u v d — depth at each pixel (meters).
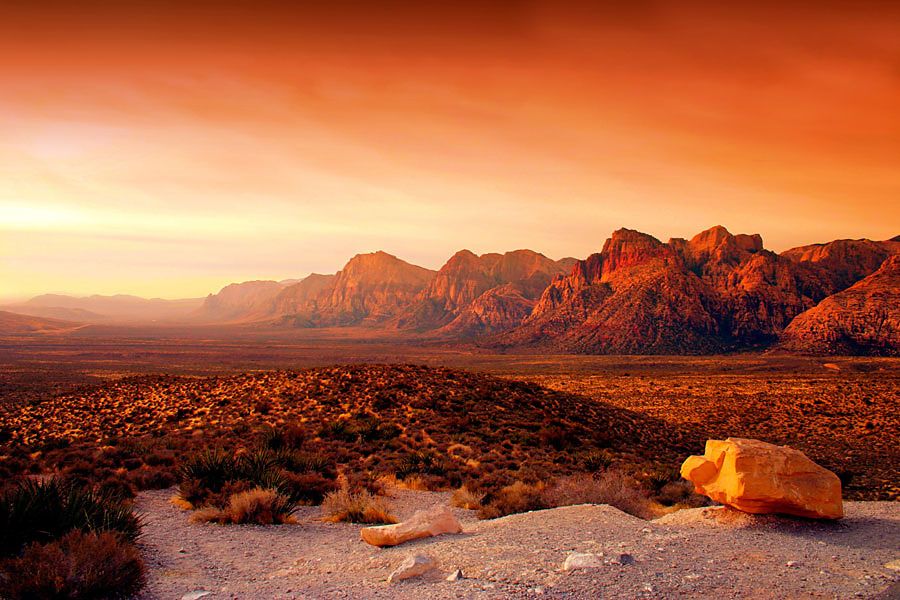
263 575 8.85
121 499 14.20
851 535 10.54
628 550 8.90
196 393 52.22
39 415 48.47
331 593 7.39
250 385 52.91
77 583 6.94
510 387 53.84
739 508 11.88
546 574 7.63
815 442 50.94
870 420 61.38
